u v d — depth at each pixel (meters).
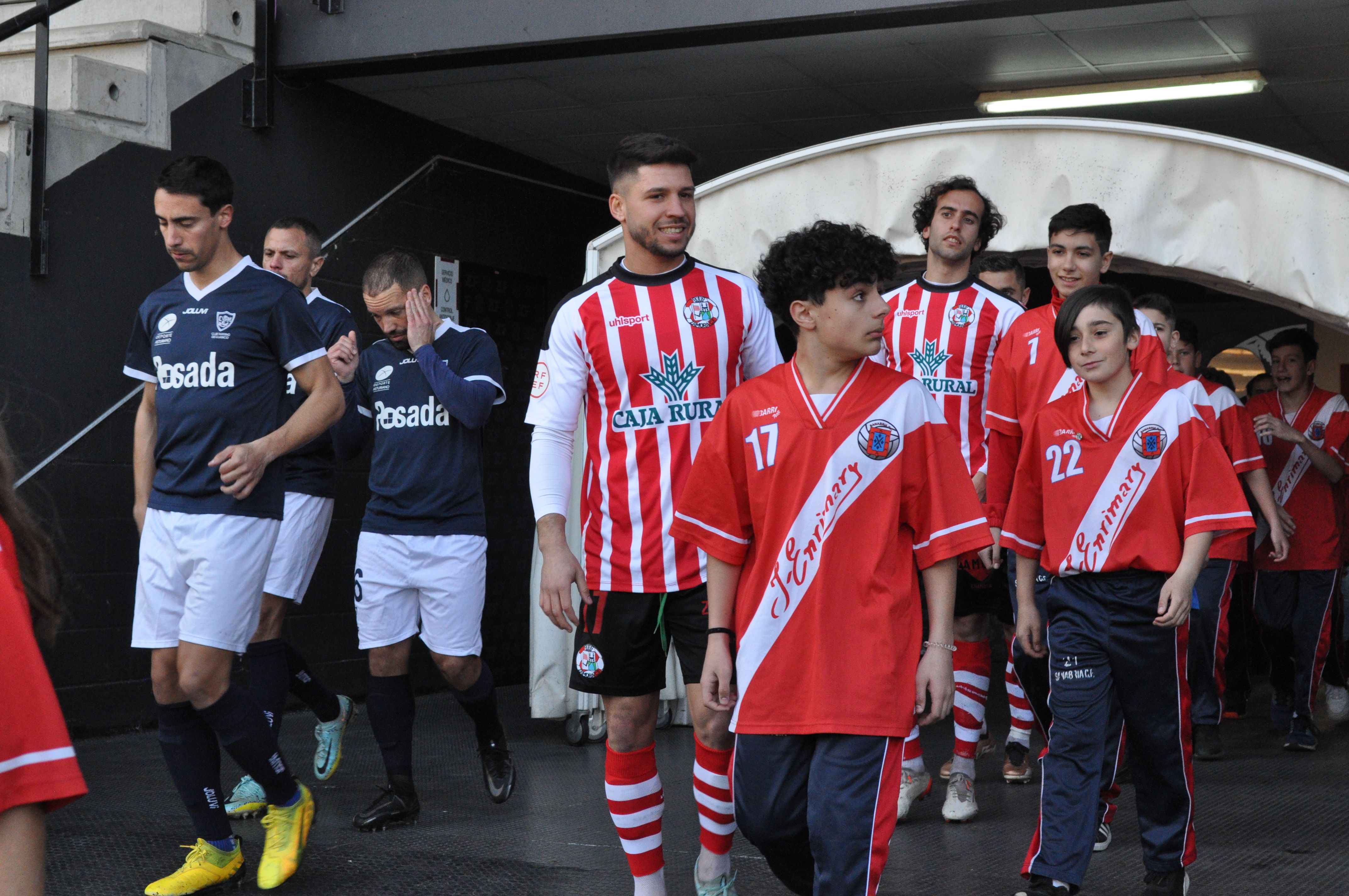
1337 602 6.46
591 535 2.88
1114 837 3.95
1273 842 3.81
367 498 6.93
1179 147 5.02
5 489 1.20
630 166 2.82
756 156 8.29
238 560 3.15
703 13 5.49
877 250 2.27
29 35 6.13
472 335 4.14
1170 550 2.98
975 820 4.09
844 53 6.15
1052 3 5.17
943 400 4.19
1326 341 11.27
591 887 3.25
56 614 1.24
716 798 2.80
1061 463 3.11
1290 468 5.93
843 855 2.18
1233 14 5.55
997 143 5.29
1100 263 3.70
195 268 3.26
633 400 2.81
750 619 2.32
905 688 2.25
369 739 5.65
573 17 5.71
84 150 5.47
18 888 1.03
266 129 6.29
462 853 3.60
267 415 3.25
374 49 6.08
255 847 3.72
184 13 6.05
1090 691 3.03
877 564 2.27
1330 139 7.90
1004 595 4.08
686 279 2.85
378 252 6.95
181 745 3.18
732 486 2.38
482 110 7.09
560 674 5.59
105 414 5.57
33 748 1.04
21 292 5.22
